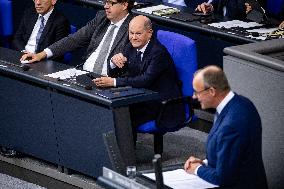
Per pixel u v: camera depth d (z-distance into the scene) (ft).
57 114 50.96
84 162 50.44
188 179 37.50
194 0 71.61
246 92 43.27
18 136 54.29
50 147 52.39
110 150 37.11
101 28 56.24
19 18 75.10
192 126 61.67
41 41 59.93
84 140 49.83
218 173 36.73
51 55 56.34
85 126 49.39
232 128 36.58
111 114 47.34
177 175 37.93
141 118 51.70
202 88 37.22
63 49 56.85
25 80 52.31
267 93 42.06
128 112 47.91
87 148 49.85
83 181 51.24
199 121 61.21
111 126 47.70
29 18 61.57
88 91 48.34
